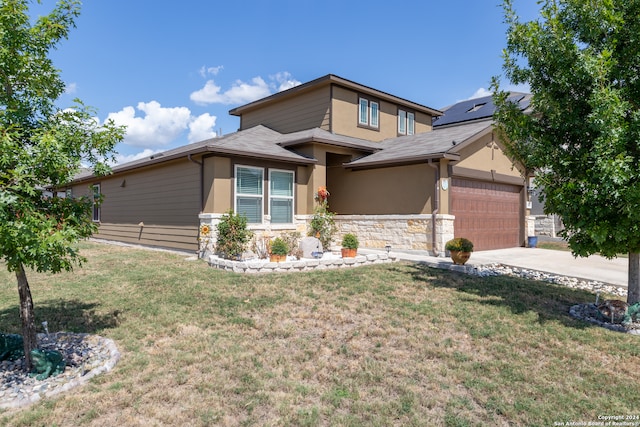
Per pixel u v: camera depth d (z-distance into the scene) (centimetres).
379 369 426
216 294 711
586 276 896
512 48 671
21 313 408
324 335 521
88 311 612
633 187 496
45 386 373
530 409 354
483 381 404
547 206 636
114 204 1717
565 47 590
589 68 548
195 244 1220
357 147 1394
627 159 507
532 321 581
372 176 1357
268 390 376
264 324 558
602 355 473
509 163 1469
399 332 534
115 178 1708
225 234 1070
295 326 552
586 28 599
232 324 559
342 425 323
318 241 1139
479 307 642
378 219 1312
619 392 387
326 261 982
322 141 1289
